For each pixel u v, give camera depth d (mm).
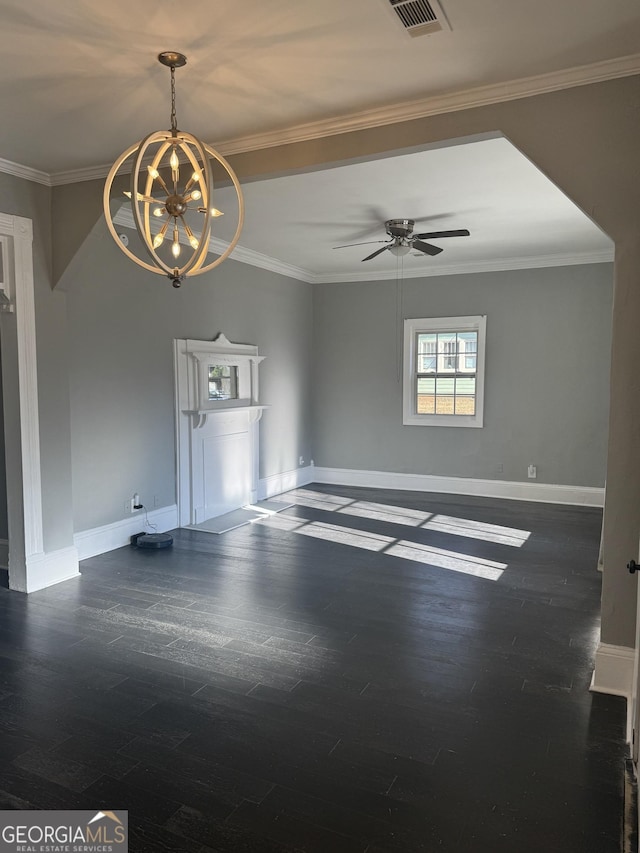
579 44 2439
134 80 2736
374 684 2842
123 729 2469
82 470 4637
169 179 3703
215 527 5645
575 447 6680
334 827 1938
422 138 2990
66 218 4043
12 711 2594
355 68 2635
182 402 5598
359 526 5719
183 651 3156
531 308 6754
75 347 4543
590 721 2541
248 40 2406
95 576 4309
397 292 7379
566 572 4430
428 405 7402
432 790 2113
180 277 2213
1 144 3504
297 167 3307
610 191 2604
